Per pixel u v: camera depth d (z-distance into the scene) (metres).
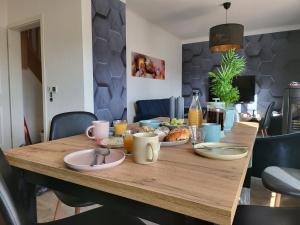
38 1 3.30
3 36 3.60
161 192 0.58
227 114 1.54
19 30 3.68
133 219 0.99
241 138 1.30
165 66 5.74
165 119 2.15
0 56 3.56
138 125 1.76
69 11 3.02
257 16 4.63
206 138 1.16
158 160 0.85
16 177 0.82
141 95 4.90
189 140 1.19
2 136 3.59
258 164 1.77
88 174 0.71
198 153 0.92
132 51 4.57
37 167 0.84
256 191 2.38
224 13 4.47
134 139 0.82
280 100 5.50
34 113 4.54
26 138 4.09
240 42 3.21
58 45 3.15
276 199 1.67
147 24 4.97
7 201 0.54
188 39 6.39
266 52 5.56
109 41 3.38
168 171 0.73
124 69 3.71
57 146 1.11
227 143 1.10
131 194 0.62
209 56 6.18
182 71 6.56
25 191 0.92
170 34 5.89
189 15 4.60
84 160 0.83
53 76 3.23
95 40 3.13
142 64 4.88
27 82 4.39
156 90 5.41
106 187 0.67
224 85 1.73
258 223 0.95
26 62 4.31
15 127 3.70
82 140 1.25
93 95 3.13
